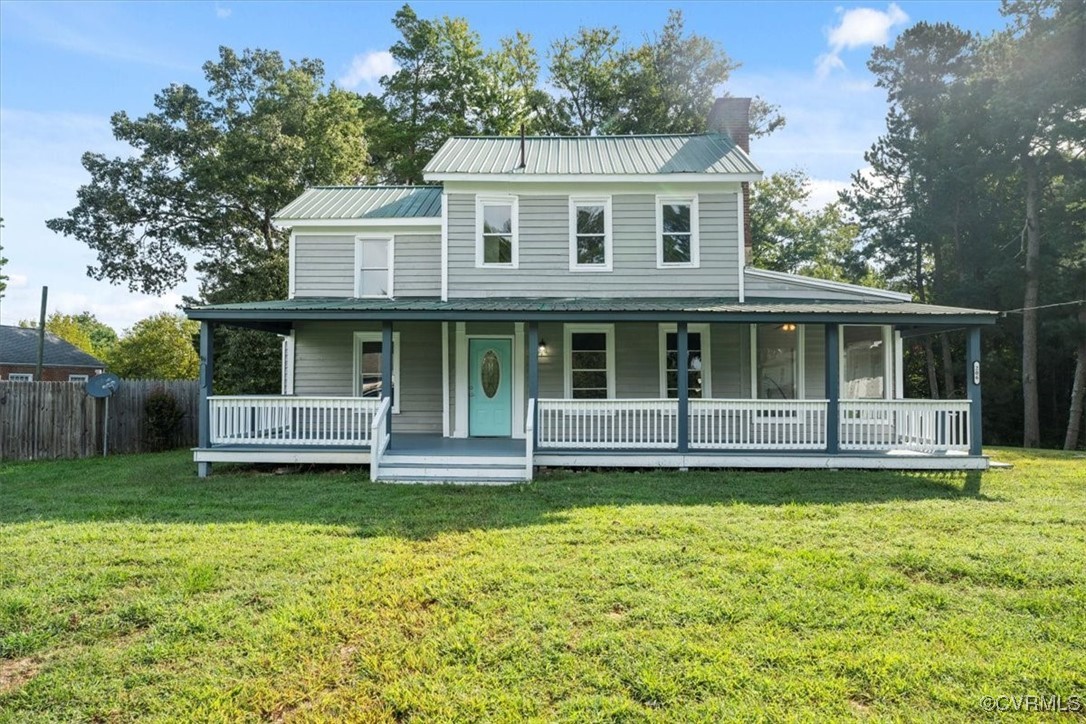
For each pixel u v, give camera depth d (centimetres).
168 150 2262
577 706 311
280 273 2303
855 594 448
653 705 312
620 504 756
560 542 584
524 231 1242
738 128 1552
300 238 1351
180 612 421
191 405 1711
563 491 844
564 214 1241
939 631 389
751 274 1233
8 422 1358
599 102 2827
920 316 982
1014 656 356
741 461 1009
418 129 2603
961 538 589
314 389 1334
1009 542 573
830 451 1011
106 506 763
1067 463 1134
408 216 1334
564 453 1017
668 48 2789
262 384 2297
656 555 537
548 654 363
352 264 1345
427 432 1316
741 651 364
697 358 1257
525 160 1316
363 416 1286
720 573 491
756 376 1234
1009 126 2008
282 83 2336
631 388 1257
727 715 301
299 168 2250
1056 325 2078
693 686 328
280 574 497
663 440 1047
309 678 341
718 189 1225
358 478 990
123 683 336
